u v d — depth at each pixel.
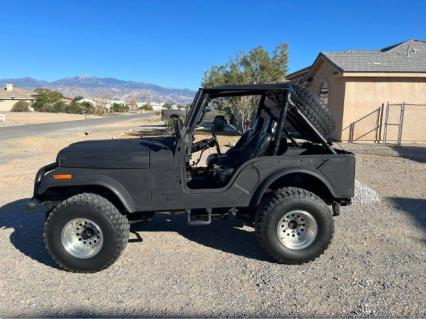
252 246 4.70
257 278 3.84
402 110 15.67
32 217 5.93
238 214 4.57
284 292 3.55
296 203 4.05
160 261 4.28
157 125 36.06
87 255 3.97
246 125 14.56
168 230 5.27
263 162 4.14
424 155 12.62
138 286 3.70
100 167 4.07
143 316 3.16
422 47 19.58
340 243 4.72
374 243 4.71
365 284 3.68
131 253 4.50
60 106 80.69
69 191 4.31
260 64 18.86
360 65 16.59
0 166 10.92
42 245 4.79
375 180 8.48
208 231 5.23
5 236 5.11
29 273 4.01
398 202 6.56
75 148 4.33
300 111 4.33
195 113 4.50
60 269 4.10
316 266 4.11
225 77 19.30
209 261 4.27
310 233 4.13
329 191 4.20
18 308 3.30
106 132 26.08
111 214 3.94
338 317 3.13
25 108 78.31
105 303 3.38
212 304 3.35
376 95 16.44
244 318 3.12
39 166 10.91
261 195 4.10
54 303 3.38
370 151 13.61
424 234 5.02
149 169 4.05
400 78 16.30
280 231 4.13
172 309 3.27
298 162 4.18
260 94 4.85
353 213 5.93
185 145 4.21
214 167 4.79
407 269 3.99
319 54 18.66
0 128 31.17
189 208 4.15
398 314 3.17
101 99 153.38
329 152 4.43
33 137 21.67
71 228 4.00
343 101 16.53
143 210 4.12
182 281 3.79
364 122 16.62
